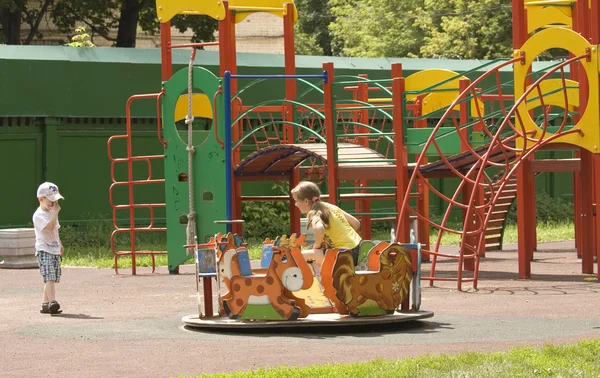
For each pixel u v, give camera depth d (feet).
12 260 89.45
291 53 90.94
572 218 137.49
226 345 43.75
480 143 84.99
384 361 37.68
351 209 125.59
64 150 109.40
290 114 90.53
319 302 50.01
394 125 73.56
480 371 35.60
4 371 38.60
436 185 131.64
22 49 106.93
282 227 120.78
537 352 39.22
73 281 75.87
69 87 108.27
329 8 276.21
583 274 74.43
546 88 85.66
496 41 187.73
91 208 111.24
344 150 78.28
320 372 35.83
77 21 185.78
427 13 200.44
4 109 104.53
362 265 49.75
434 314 53.16
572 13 83.87
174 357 40.93
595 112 68.18
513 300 58.95
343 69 124.67
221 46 84.64
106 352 42.57
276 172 88.63
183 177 82.94
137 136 113.80
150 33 185.37
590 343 41.01
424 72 100.07
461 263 65.31
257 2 91.50
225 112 77.46
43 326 51.11
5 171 105.70
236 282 48.44
